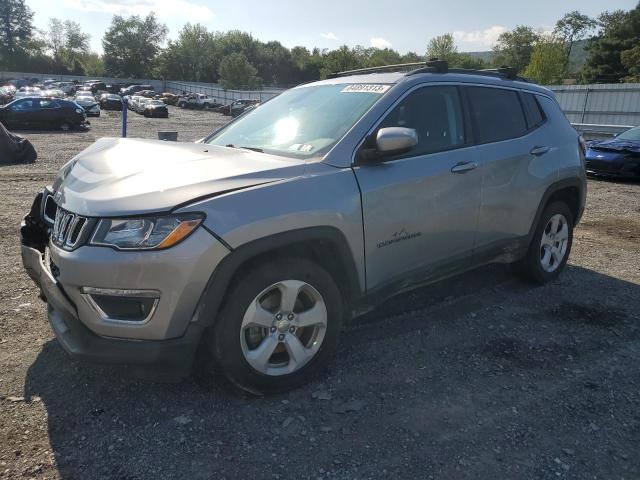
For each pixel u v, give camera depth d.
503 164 4.06
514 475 2.43
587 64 71.38
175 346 2.62
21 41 108.12
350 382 3.18
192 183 2.70
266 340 2.92
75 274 2.55
